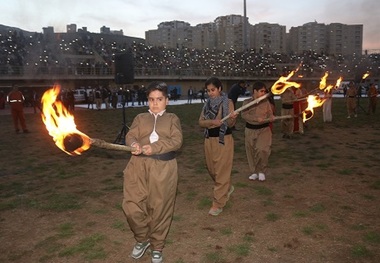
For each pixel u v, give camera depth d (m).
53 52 41.22
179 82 47.44
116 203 5.23
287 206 4.98
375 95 17.42
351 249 3.72
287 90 10.49
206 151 4.71
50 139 11.55
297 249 3.75
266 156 6.06
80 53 44.06
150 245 3.58
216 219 4.57
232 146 4.67
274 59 64.62
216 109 4.59
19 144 10.59
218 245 3.87
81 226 4.41
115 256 3.67
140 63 46.19
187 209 4.95
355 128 12.91
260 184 6.02
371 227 4.24
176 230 4.27
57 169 7.36
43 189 5.97
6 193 5.78
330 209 4.84
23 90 34.25
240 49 114.12
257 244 3.88
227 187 4.71
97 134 12.28
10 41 38.34
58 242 3.98
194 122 16.06
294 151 8.75
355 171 6.75
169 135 3.44
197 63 53.97
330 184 5.96
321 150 8.84
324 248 3.76
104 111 23.44
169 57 52.72
